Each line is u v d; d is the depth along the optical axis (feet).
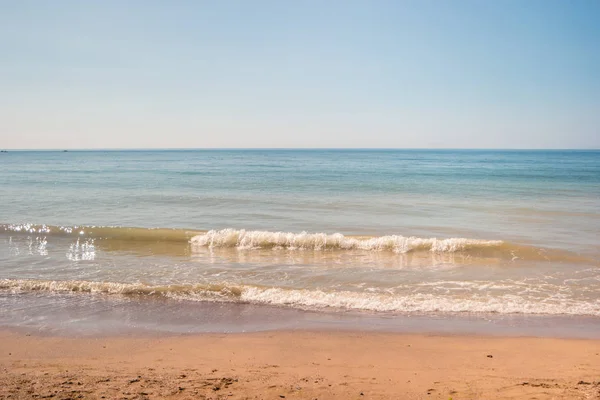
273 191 114.93
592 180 156.76
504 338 24.99
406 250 49.96
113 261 44.16
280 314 29.27
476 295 33.32
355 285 36.06
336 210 81.30
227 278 37.96
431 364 21.09
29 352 22.54
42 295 32.76
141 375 18.79
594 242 54.13
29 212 77.51
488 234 59.72
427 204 89.66
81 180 151.74
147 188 122.11
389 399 16.20
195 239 53.26
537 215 76.02
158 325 27.04
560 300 32.09
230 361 21.40
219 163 339.16
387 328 26.71
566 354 22.44
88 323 27.27
